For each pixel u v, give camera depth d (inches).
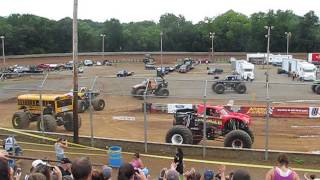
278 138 1013.8
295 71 2891.2
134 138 1016.2
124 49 6791.3
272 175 296.7
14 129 987.9
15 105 1486.2
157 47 6811.0
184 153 798.5
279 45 6663.4
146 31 7165.4
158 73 3078.2
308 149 908.0
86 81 2213.3
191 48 6761.8
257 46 6663.4
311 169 706.2
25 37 5659.5
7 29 5521.7
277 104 1504.7
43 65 4146.2
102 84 1887.3
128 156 785.6
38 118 1054.4
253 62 4382.4
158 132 1083.3
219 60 5590.6
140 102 1568.7
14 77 2268.7
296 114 1280.8
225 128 885.8
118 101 1593.3
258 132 1077.8
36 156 750.5
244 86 1868.8
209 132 892.6
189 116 897.5
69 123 1082.1
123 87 1980.8
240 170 237.1
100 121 1228.5
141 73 3499.0
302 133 1066.1
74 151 810.2
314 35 6535.4
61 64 4493.1
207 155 784.3
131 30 7544.3
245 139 802.8
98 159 753.6
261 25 6707.7
